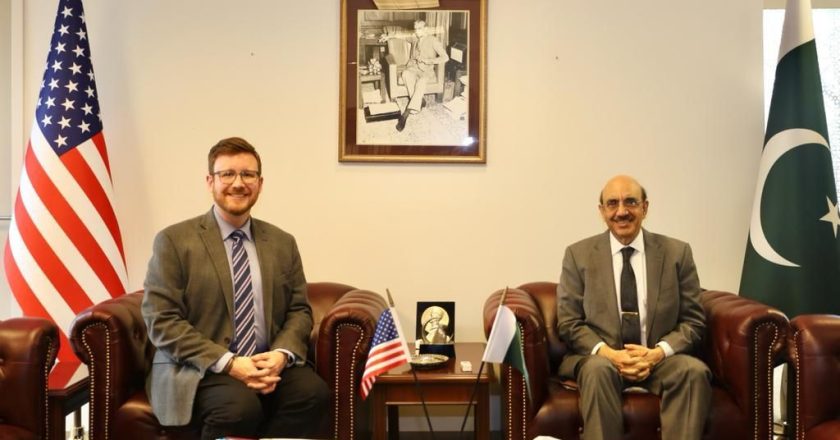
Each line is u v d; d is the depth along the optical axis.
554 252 3.51
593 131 3.50
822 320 2.43
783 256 3.17
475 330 3.51
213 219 2.56
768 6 3.64
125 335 2.46
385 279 3.50
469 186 3.49
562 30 3.49
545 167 3.50
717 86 3.50
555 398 2.58
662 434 2.46
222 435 2.26
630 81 3.50
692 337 2.67
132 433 2.40
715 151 3.51
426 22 3.46
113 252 3.21
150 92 3.47
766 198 3.25
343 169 3.48
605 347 2.66
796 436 2.45
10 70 3.47
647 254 2.82
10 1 3.47
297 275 2.72
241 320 2.49
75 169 3.14
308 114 3.48
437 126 3.47
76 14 3.26
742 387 2.50
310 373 2.47
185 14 3.47
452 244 3.50
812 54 3.24
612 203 2.79
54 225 3.09
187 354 2.33
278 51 3.48
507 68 3.49
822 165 3.18
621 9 3.50
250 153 2.54
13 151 3.46
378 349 2.08
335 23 3.48
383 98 3.47
